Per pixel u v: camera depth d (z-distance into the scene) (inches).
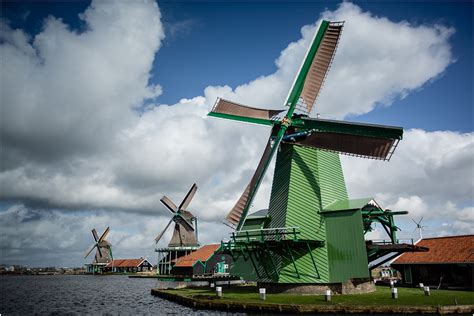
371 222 1154.7
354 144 999.0
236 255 1192.8
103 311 1067.9
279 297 943.0
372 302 813.2
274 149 1039.0
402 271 1309.1
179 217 3048.7
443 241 1279.5
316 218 1043.3
